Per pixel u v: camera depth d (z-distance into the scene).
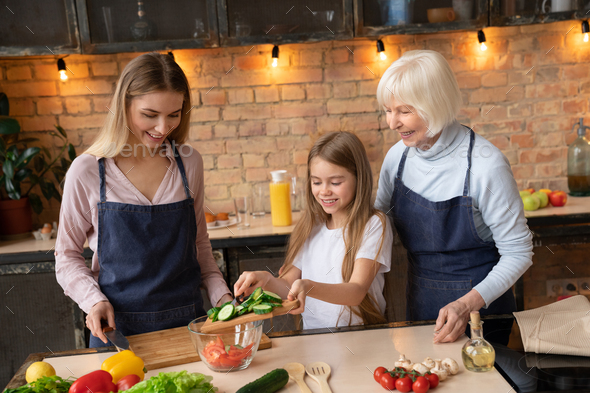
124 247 1.20
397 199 1.39
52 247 2.16
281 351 1.01
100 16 2.17
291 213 2.41
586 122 2.54
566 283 2.23
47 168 2.38
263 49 2.49
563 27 2.47
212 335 0.91
